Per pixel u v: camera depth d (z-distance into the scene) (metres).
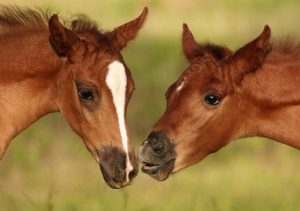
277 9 33.06
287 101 15.42
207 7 33.97
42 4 28.94
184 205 18.98
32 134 22.88
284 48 15.59
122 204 18.70
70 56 15.34
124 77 15.20
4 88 15.66
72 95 15.41
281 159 22.62
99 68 15.21
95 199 19.27
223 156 22.52
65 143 22.86
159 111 24.53
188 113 15.38
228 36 30.22
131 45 29.05
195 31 31.30
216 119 15.41
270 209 19.06
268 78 15.45
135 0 34.00
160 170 15.45
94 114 15.26
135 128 24.12
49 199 18.33
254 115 15.54
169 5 34.22
